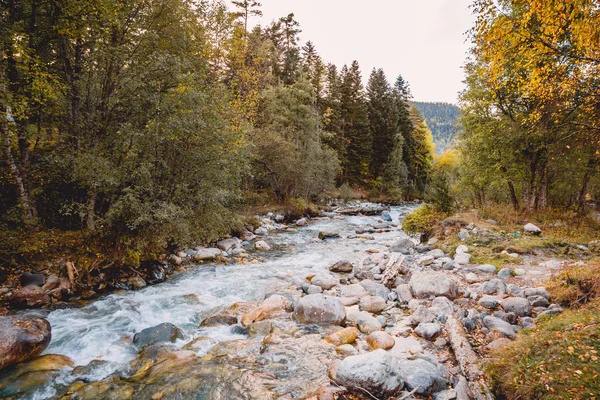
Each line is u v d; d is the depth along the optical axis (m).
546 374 4.08
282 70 40.97
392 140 54.34
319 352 6.26
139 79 11.55
